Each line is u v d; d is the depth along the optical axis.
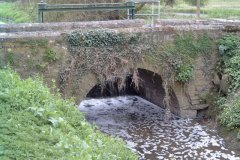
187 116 14.81
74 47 13.17
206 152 11.62
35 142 6.87
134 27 14.41
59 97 10.88
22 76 12.60
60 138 7.33
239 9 25.55
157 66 14.20
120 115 15.59
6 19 32.91
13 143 6.52
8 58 12.39
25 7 25.23
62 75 13.05
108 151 8.34
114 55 13.64
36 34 12.73
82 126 9.12
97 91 18.36
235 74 13.88
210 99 14.62
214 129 13.44
